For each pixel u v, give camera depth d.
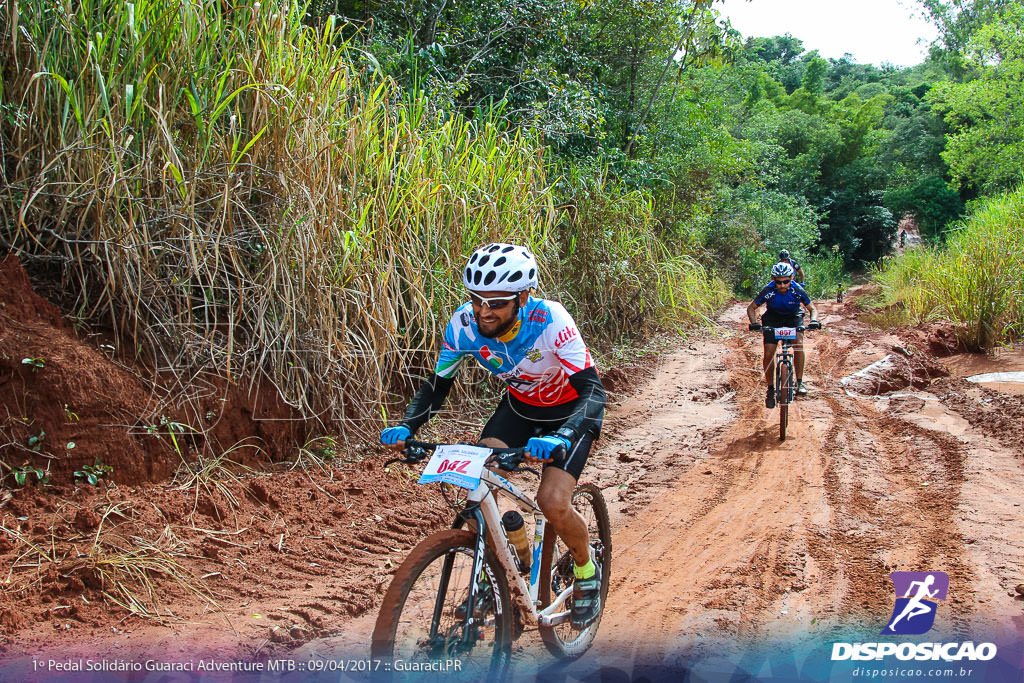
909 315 14.66
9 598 3.41
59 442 4.27
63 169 4.88
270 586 3.90
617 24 15.34
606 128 14.80
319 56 6.01
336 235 5.68
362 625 3.62
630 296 11.66
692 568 4.36
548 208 8.48
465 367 7.00
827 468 6.22
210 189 5.34
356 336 5.66
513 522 3.04
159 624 3.45
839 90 81.00
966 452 6.43
